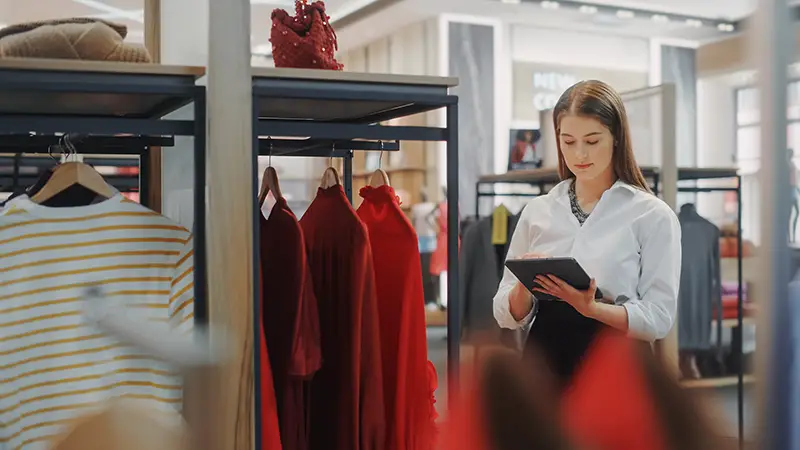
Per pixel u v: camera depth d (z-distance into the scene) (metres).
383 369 1.66
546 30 8.48
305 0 1.54
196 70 1.31
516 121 8.41
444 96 1.47
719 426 0.35
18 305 1.47
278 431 1.40
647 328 1.69
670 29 8.37
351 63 8.74
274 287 1.58
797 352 0.34
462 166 8.12
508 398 0.38
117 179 3.75
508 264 1.74
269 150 2.03
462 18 8.06
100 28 1.37
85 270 1.48
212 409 0.47
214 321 1.17
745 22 0.36
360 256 1.50
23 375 1.45
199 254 1.33
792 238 0.35
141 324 0.49
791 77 0.35
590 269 1.83
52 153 2.03
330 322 1.61
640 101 3.69
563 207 1.95
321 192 1.69
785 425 0.34
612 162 1.90
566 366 0.41
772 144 0.34
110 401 0.52
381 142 2.07
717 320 3.68
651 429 0.37
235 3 1.19
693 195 4.82
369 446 1.54
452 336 1.47
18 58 1.23
